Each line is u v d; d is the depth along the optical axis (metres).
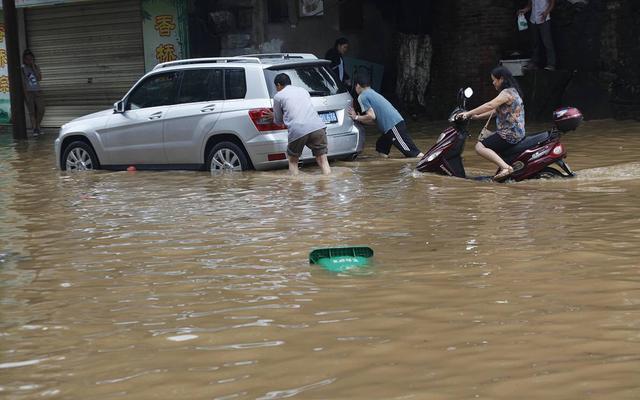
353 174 13.53
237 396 4.61
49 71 28.80
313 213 10.20
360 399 4.47
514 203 10.33
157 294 6.89
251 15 24.06
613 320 5.61
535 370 4.76
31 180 14.98
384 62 24.09
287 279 7.14
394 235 8.73
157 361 5.28
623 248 7.67
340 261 7.59
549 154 12.11
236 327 5.88
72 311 6.54
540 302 6.11
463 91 12.62
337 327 5.77
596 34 19.56
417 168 13.20
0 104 31.12
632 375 4.61
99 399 4.70
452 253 7.79
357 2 23.67
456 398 4.41
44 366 5.31
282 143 14.11
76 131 16.23
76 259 8.38
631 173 12.40
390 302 6.31
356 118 15.17
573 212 9.55
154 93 15.51
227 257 8.09
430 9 22.70
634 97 18.81
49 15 28.52
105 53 27.56
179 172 14.93
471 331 5.54
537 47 20.45
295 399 4.52
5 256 8.66
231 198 11.67
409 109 23.17
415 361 5.02
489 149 12.27
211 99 14.80
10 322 6.33
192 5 25.59
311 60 15.00
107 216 10.78
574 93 20.08
